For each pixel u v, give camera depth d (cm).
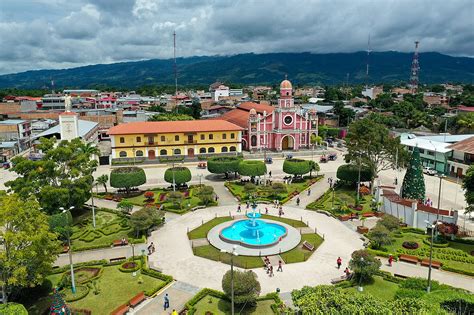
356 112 18062
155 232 6109
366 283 4503
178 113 17875
